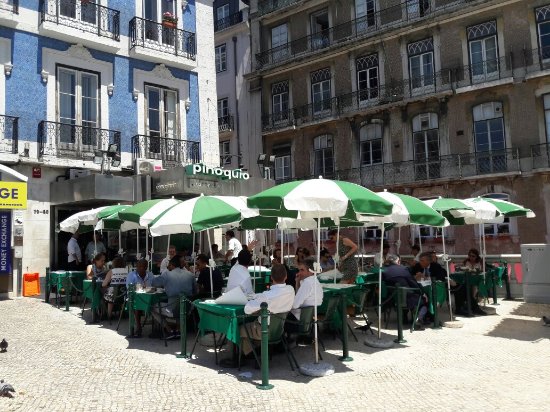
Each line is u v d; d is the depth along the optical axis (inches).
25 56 545.3
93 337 319.6
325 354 273.7
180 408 186.7
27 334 326.3
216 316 247.4
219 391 207.6
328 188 246.7
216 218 289.7
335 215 275.0
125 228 444.8
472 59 880.9
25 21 547.2
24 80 542.3
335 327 297.0
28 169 536.4
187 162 680.4
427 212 315.9
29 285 517.3
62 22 575.2
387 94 960.9
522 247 435.5
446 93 884.6
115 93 621.6
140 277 350.0
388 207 255.9
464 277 404.5
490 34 861.2
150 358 264.7
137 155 629.9
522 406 188.2
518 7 831.1
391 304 341.7
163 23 669.3
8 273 513.7
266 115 1147.3
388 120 969.5
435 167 903.1
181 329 270.2
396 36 959.6
